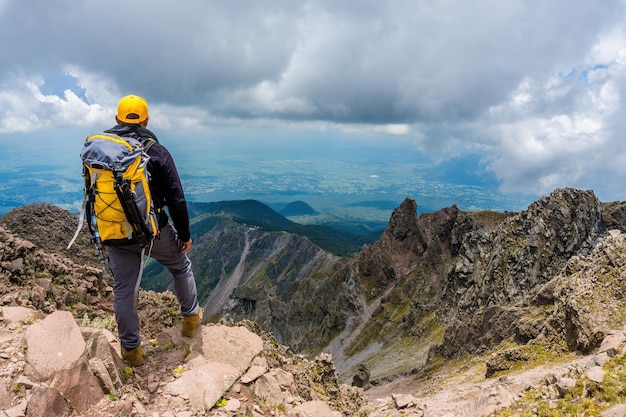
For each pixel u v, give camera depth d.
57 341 7.67
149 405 8.08
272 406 9.17
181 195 8.32
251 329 21.58
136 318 8.97
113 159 7.35
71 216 54.56
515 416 11.13
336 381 20.19
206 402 8.30
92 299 16.33
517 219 148.25
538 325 64.62
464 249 167.38
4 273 13.89
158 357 9.70
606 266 48.12
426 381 95.62
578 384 10.99
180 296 10.12
